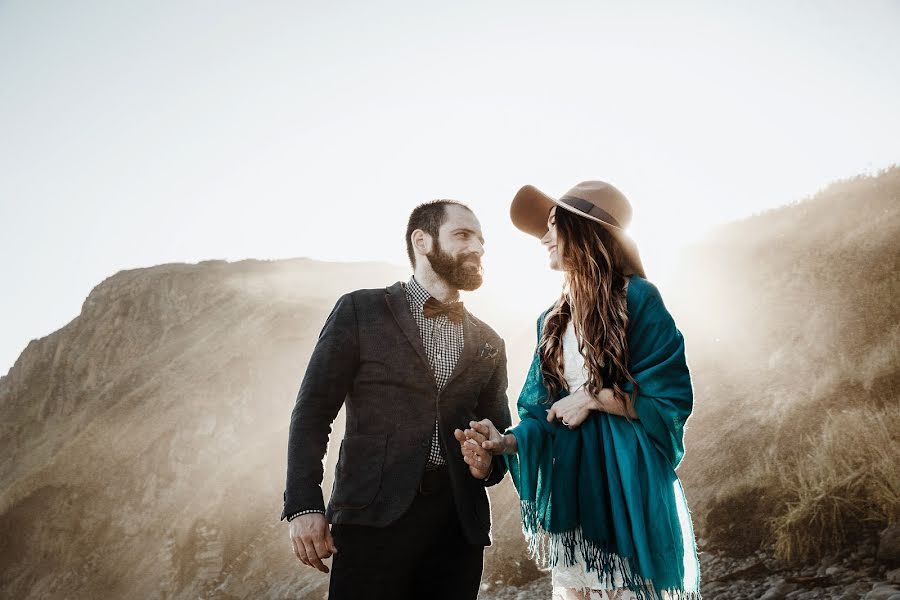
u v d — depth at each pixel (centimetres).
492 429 228
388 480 237
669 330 229
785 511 624
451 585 248
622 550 207
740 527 660
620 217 248
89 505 3512
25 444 5941
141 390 4428
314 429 239
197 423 3722
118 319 6644
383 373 249
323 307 4666
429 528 242
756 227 1505
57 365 6588
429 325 266
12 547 3453
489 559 914
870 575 489
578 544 219
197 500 2602
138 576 2720
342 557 235
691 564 214
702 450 873
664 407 215
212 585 1767
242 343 4256
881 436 606
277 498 2106
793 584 523
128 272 7688
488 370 275
